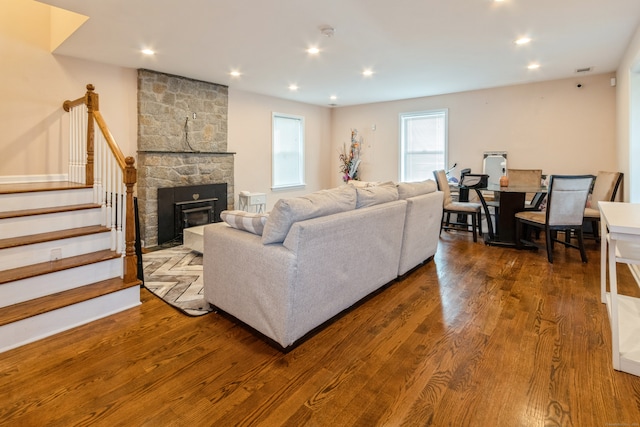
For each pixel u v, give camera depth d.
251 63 4.43
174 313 2.62
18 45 3.80
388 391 1.74
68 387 1.75
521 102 5.73
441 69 4.76
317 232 2.12
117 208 2.92
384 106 7.28
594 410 1.59
